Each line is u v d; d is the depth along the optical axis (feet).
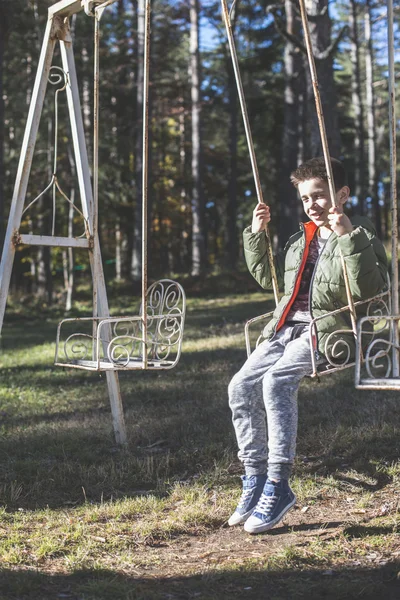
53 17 15.93
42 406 23.03
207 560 10.16
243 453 11.39
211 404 20.47
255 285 80.94
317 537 10.78
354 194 134.72
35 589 9.07
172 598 8.84
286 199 84.48
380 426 16.25
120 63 95.45
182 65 135.33
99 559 10.19
